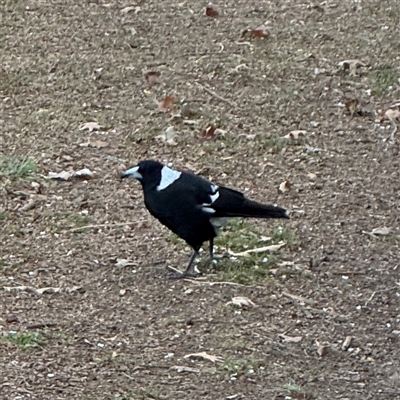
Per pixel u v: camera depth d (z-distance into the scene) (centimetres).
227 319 990
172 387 866
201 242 1080
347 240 1176
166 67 1659
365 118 1528
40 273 1065
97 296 1023
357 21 1883
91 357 906
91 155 1366
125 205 1232
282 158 1393
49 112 1491
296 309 1020
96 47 1725
